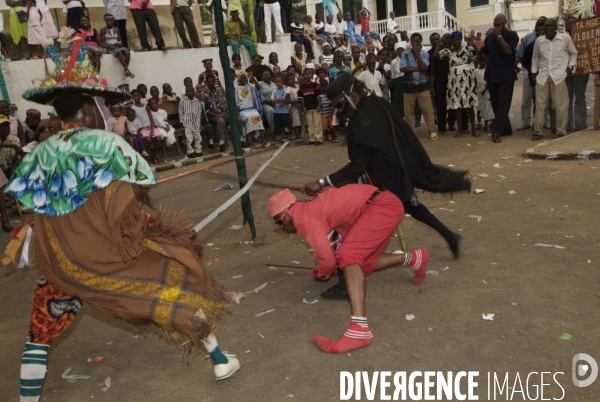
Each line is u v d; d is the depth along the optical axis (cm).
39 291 301
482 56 1095
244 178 561
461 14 2797
